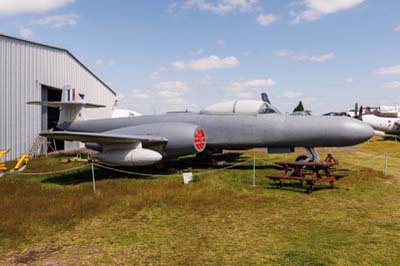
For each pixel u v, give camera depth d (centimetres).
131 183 1012
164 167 1271
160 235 560
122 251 493
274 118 1171
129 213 692
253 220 633
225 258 457
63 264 453
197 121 1274
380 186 938
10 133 1631
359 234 548
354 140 1072
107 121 1538
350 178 1042
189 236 552
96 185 991
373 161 1498
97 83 2925
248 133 1190
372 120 2748
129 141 1103
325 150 2042
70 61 2228
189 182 993
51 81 1970
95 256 477
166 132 1169
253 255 465
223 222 623
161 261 453
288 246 496
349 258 450
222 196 820
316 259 448
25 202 789
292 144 1152
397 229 574
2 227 609
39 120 1834
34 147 1758
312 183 859
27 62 1755
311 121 1116
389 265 429
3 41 1595
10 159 1625
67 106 1681
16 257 482
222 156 1689
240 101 1243
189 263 443
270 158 1586
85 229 598
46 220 646
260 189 902
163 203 762
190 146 1147
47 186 998
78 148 2403
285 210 700
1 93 1583
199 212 693
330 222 616
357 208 714
